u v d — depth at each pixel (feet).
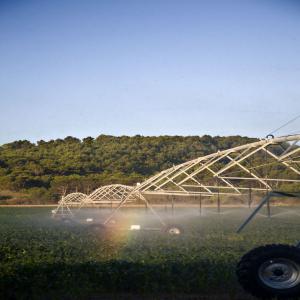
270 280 27.45
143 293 36.99
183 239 82.74
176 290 37.27
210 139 408.46
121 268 43.16
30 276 41.42
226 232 104.73
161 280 38.55
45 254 59.41
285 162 86.53
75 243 75.41
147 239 82.33
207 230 111.14
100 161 365.81
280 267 27.43
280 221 154.71
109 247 67.46
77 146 418.10
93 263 46.01
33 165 354.54
